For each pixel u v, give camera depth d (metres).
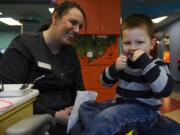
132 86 1.38
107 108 1.24
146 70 1.27
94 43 4.71
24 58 1.84
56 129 1.64
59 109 1.82
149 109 1.28
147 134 1.20
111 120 1.12
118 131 1.09
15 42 1.90
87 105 1.35
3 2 6.94
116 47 4.73
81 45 4.67
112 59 4.73
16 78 1.77
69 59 2.00
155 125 1.26
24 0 6.55
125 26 1.42
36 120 0.95
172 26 12.46
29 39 1.90
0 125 0.97
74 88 1.99
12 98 1.12
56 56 1.94
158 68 1.28
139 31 1.36
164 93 1.26
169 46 12.84
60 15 1.82
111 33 4.67
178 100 6.93
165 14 9.42
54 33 1.85
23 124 0.88
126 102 1.33
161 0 7.78
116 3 4.69
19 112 1.13
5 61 1.83
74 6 1.86
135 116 1.17
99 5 4.66
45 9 8.14
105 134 1.08
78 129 1.25
